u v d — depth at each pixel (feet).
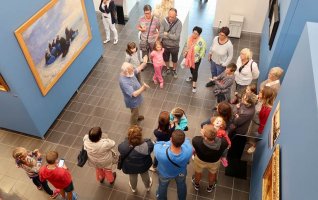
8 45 14.26
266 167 11.85
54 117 19.12
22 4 14.51
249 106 14.44
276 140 11.63
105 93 21.45
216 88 18.01
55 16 16.98
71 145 18.06
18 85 15.49
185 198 14.37
